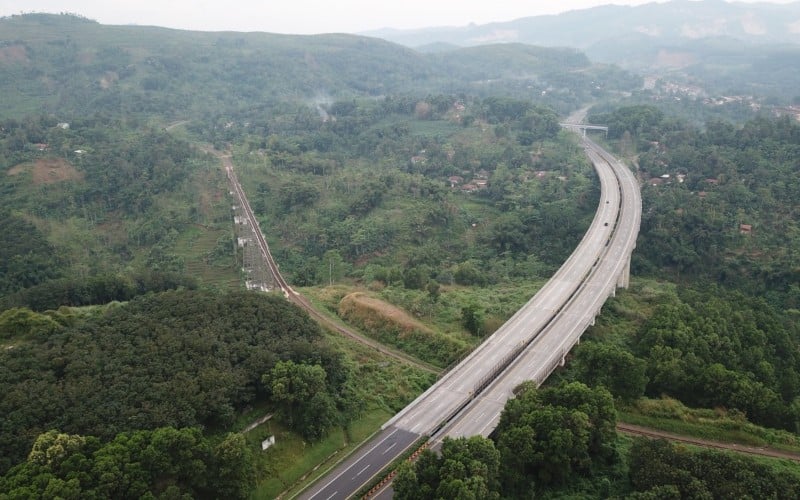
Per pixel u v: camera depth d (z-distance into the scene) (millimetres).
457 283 157750
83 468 61531
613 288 134375
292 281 161500
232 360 85188
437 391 91750
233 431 76562
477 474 64688
